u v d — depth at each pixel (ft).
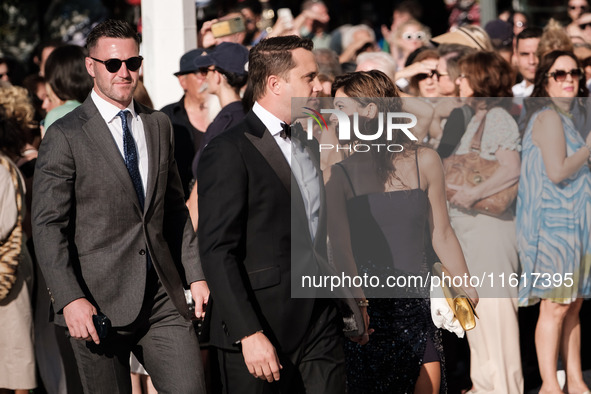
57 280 46.11
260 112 44.80
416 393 53.57
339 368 45.73
